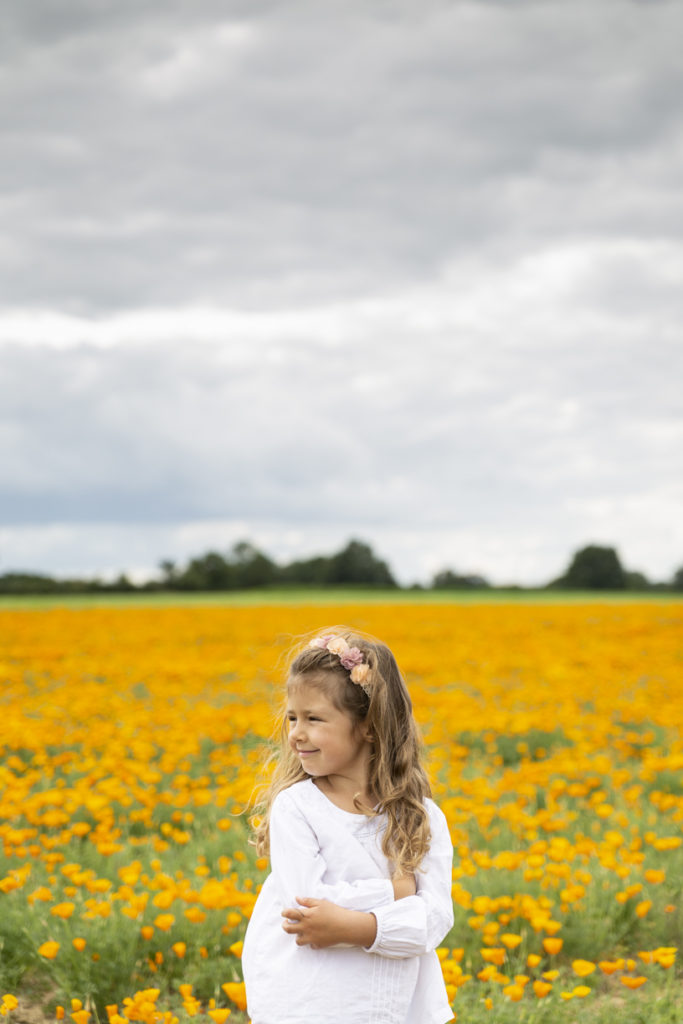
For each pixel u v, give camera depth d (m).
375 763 2.84
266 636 21.00
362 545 89.25
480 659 16.44
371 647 2.90
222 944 4.80
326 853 2.76
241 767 7.69
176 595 53.16
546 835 6.68
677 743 9.33
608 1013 4.16
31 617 27.23
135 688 13.68
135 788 6.89
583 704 12.25
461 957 4.68
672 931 5.10
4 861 5.73
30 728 8.97
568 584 78.31
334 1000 2.59
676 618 27.70
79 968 4.41
